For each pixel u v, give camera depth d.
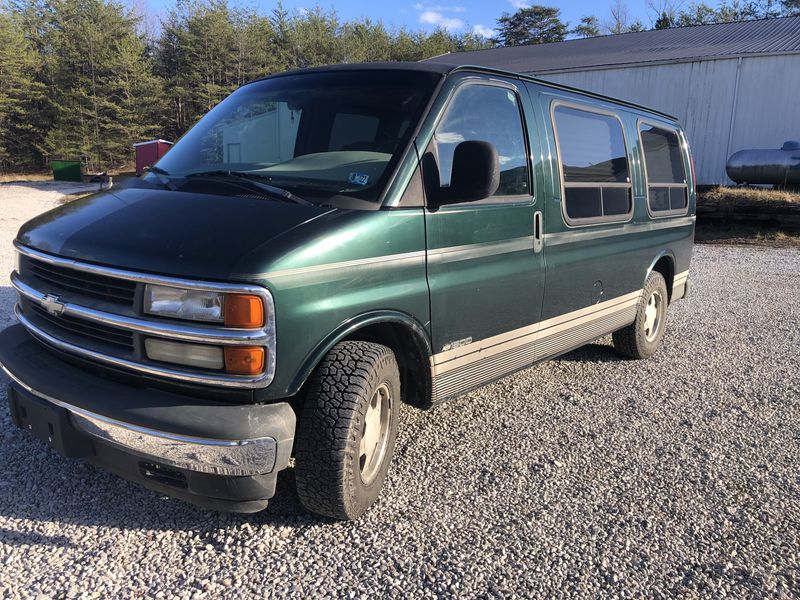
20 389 2.93
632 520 3.26
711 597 2.69
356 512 3.01
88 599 2.48
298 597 2.57
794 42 20.75
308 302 2.62
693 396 5.11
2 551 2.72
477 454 3.92
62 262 2.79
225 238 2.61
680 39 25.75
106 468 2.79
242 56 51.72
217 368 2.51
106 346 2.71
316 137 3.49
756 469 3.88
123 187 3.41
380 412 3.18
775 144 20.48
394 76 3.58
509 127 3.85
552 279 4.18
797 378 5.64
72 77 48.19
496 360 3.85
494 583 2.71
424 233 3.16
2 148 47.81
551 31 71.06
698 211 16.80
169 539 2.89
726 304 8.81
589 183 4.58
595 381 5.41
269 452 2.54
